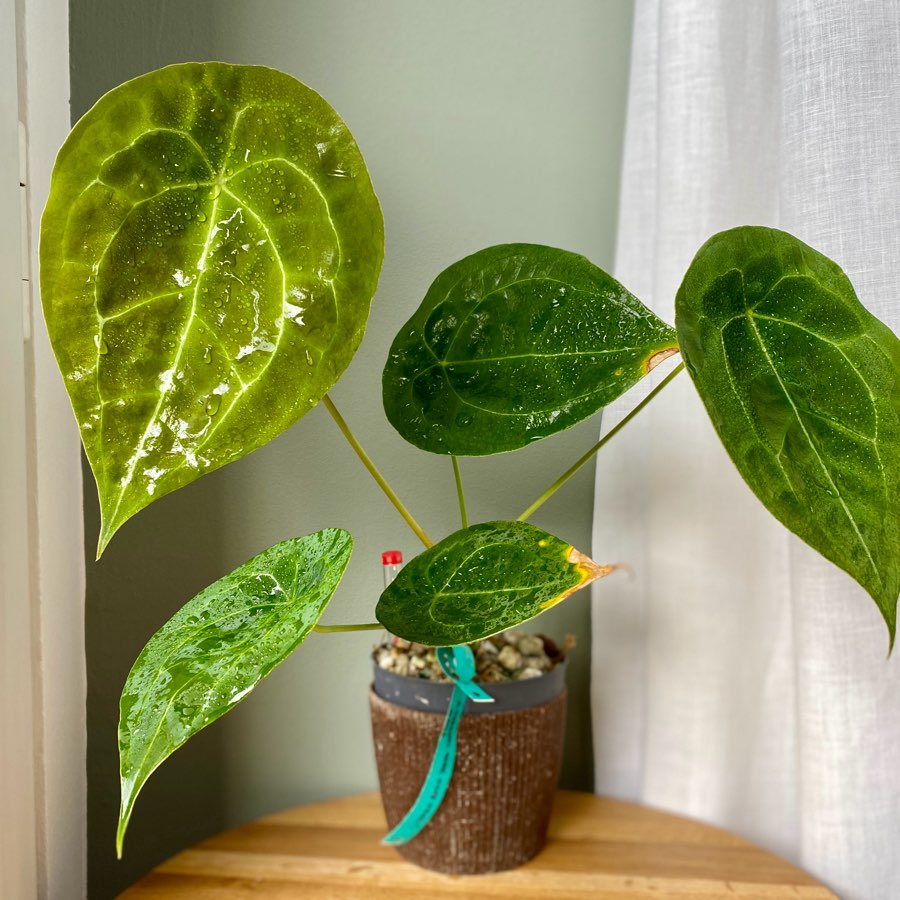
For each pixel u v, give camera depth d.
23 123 0.74
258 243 0.55
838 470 0.48
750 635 0.87
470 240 0.89
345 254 0.56
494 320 0.64
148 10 0.86
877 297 0.74
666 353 0.60
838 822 0.79
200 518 0.91
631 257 0.86
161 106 0.52
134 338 0.53
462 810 0.73
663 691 0.88
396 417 0.64
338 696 0.93
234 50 0.87
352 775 0.94
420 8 0.88
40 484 0.79
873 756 0.78
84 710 0.89
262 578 0.57
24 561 0.73
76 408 0.51
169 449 0.53
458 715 0.70
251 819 0.94
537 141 0.89
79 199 0.51
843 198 0.74
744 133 0.82
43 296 0.51
